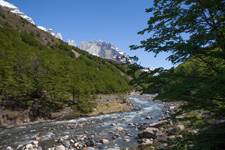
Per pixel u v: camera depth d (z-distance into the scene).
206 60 4.48
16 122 24.23
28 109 27.75
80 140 15.20
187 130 11.50
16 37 93.88
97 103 41.91
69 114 30.41
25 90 30.27
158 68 4.42
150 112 30.39
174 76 4.17
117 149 11.91
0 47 54.38
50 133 18.69
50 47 126.00
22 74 35.41
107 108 36.97
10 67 36.81
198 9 3.85
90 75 84.81
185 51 3.72
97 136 16.38
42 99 32.44
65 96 35.09
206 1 3.40
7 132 19.92
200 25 4.15
